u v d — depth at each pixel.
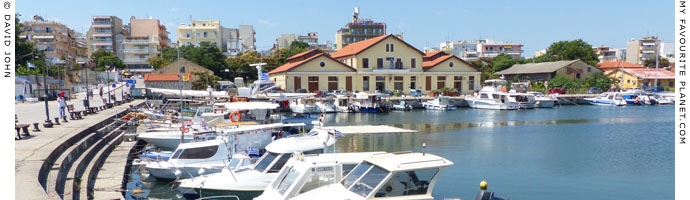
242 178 13.86
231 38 126.62
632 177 18.67
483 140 28.48
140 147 22.38
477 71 67.56
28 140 15.83
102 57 88.75
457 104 58.09
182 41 112.50
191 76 55.94
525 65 86.75
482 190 11.69
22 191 9.38
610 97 61.75
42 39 92.81
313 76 60.41
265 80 37.06
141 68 100.38
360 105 49.47
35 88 43.69
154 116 28.67
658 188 17.09
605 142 27.61
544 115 46.06
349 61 65.19
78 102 40.09
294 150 14.73
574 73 76.38
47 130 18.86
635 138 29.27
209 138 18.05
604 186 17.38
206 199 13.85
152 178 17.02
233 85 62.03
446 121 40.47
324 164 12.17
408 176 11.20
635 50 133.00
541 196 16.11
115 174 15.41
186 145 16.41
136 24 107.75
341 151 23.94
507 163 21.27
